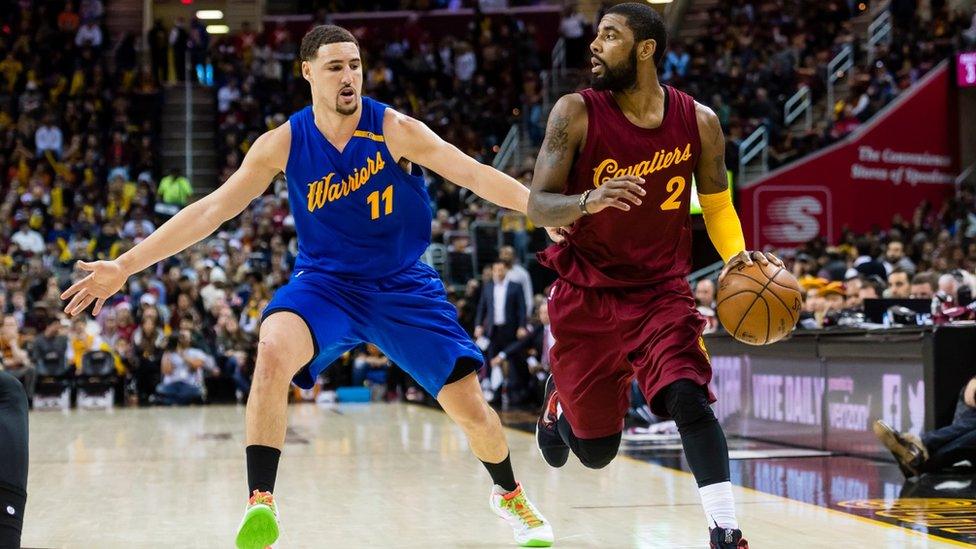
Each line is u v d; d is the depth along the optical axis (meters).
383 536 4.36
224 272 16.52
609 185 3.20
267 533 3.46
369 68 23.70
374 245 3.88
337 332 3.80
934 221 18.36
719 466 3.28
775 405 8.17
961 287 7.98
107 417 11.95
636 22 3.46
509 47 23.97
